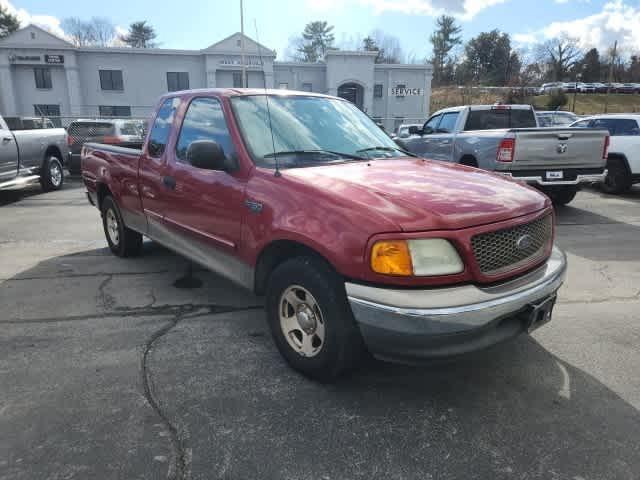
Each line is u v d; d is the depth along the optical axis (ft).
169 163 13.20
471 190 9.36
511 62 277.85
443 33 279.69
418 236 7.82
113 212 17.65
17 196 34.19
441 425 8.43
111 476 7.14
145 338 11.60
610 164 32.78
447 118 31.81
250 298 14.23
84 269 16.89
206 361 10.53
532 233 9.18
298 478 7.18
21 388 9.38
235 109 11.47
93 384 9.55
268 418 8.55
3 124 30.83
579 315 13.14
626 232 22.47
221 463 7.45
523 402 9.13
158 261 17.84
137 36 253.44
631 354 10.98
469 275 8.11
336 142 12.07
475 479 7.20
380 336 7.97
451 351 7.85
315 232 8.63
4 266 17.26
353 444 7.92
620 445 7.93
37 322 12.45
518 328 8.69
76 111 135.85
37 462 7.39
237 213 10.55
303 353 9.72
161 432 8.14
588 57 265.13
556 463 7.52
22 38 130.21
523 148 23.36
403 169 10.77
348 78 143.84
